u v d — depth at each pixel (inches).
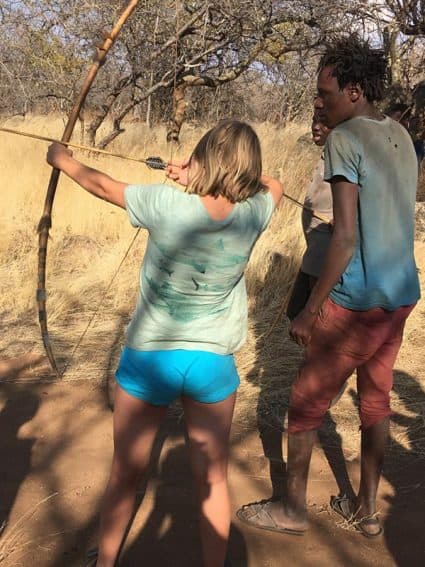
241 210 80.2
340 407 152.3
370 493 108.5
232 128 78.0
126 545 104.7
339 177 87.7
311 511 114.9
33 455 129.0
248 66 456.4
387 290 92.6
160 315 81.7
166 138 482.0
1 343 181.2
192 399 85.1
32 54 457.7
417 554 104.3
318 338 98.4
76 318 200.4
